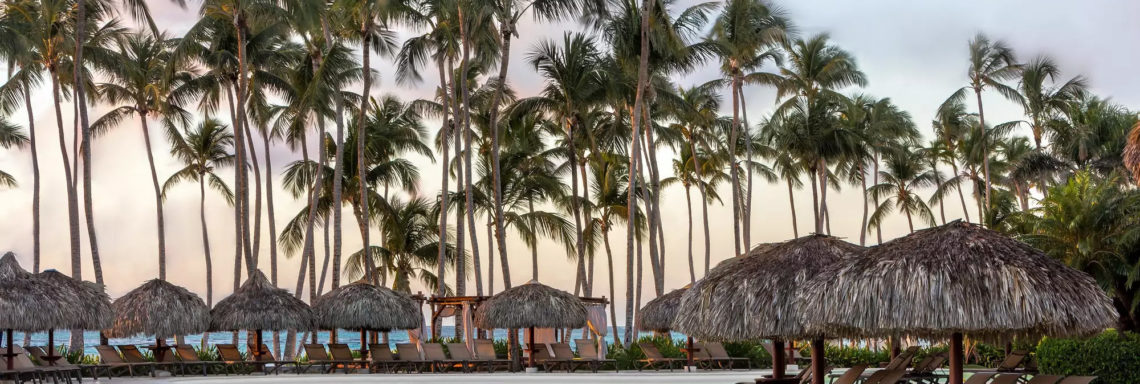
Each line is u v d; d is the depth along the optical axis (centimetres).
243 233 3002
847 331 1269
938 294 1134
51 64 2931
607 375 2297
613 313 4500
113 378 2239
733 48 3191
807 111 4056
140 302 2341
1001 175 5075
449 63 3338
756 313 1361
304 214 3609
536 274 4069
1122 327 2244
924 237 1206
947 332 1249
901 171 5206
